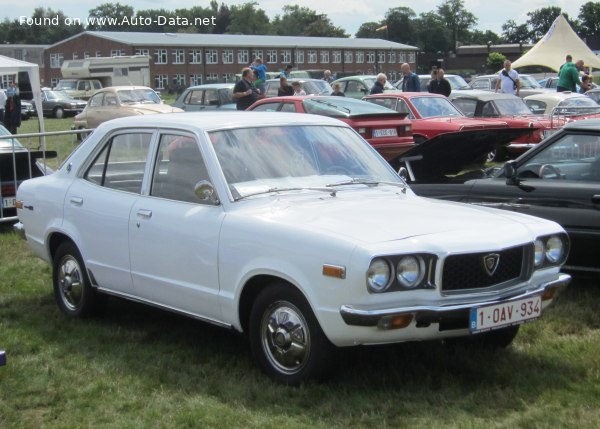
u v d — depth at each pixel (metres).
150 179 5.98
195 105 23.44
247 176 5.57
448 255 4.71
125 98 24.80
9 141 12.05
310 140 6.06
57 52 80.81
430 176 8.22
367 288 4.55
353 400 4.82
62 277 6.83
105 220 6.20
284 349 5.05
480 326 4.76
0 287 7.78
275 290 5.03
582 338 6.01
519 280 5.10
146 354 5.78
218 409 4.74
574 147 7.12
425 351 5.67
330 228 4.87
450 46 116.12
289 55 77.69
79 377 5.36
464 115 16.72
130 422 4.61
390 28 116.56
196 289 5.48
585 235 6.80
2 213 10.49
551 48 31.36
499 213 5.52
